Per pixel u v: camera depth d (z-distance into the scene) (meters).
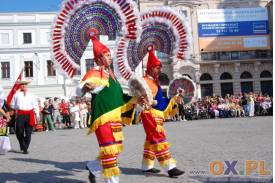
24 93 10.55
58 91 43.69
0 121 9.90
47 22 44.19
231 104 28.73
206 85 47.91
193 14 47.12
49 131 21.31
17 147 12.47
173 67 45.81
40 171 7.23
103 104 5.42
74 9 6.80
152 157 6.66
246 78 48.28
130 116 6.06
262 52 47.69
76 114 23.80
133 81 6.05
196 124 20.83
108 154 5.32
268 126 16.47
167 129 17.59
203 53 47.25
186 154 8.52
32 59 43.97
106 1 6.91
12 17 44.09
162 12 7.98
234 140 11.07
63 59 6.82
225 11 45.47
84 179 6.35
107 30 7.05
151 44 8.02
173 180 5.99
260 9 45.38
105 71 5.60
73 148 10.89
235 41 45.41
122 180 6.09
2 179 6.57
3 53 43.84
